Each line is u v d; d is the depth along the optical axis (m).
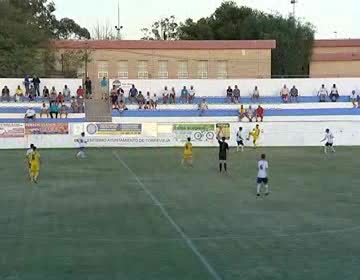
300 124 73.50
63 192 37.16
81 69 92.62
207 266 20.25
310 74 110.31
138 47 92.56
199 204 32.84
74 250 22.55
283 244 23.53
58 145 71.25
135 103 79.38
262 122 73.31
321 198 34.97
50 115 73.69
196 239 24.38
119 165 52.81
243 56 93.06
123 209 31.22
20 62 90.88
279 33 110.50
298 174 46.53
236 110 77.81
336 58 108.25
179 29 135.88
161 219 28.53
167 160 57.31
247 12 127.38
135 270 19.80
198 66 93.25
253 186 40.00
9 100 78.31
